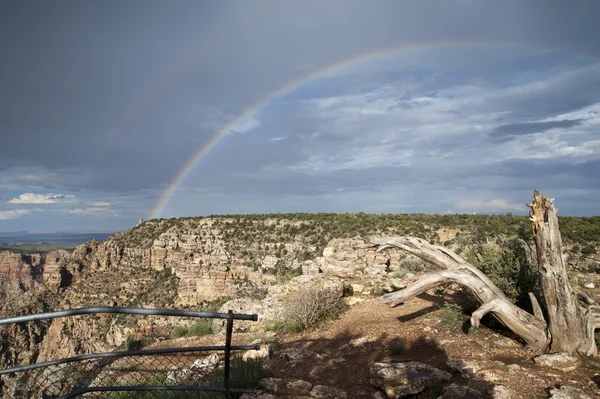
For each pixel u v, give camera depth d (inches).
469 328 408.5
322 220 2317.9
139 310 217.8
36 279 5310.0
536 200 349.1
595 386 267.3
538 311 357.4
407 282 692.1
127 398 317.4
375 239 471.8
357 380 327.0
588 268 718.5
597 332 363.9
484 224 1466.5
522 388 269.9
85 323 2404.0
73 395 243.3
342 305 584.7
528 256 442.9
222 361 406.3
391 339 418.3
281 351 430.3
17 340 2325.3
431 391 278.1
